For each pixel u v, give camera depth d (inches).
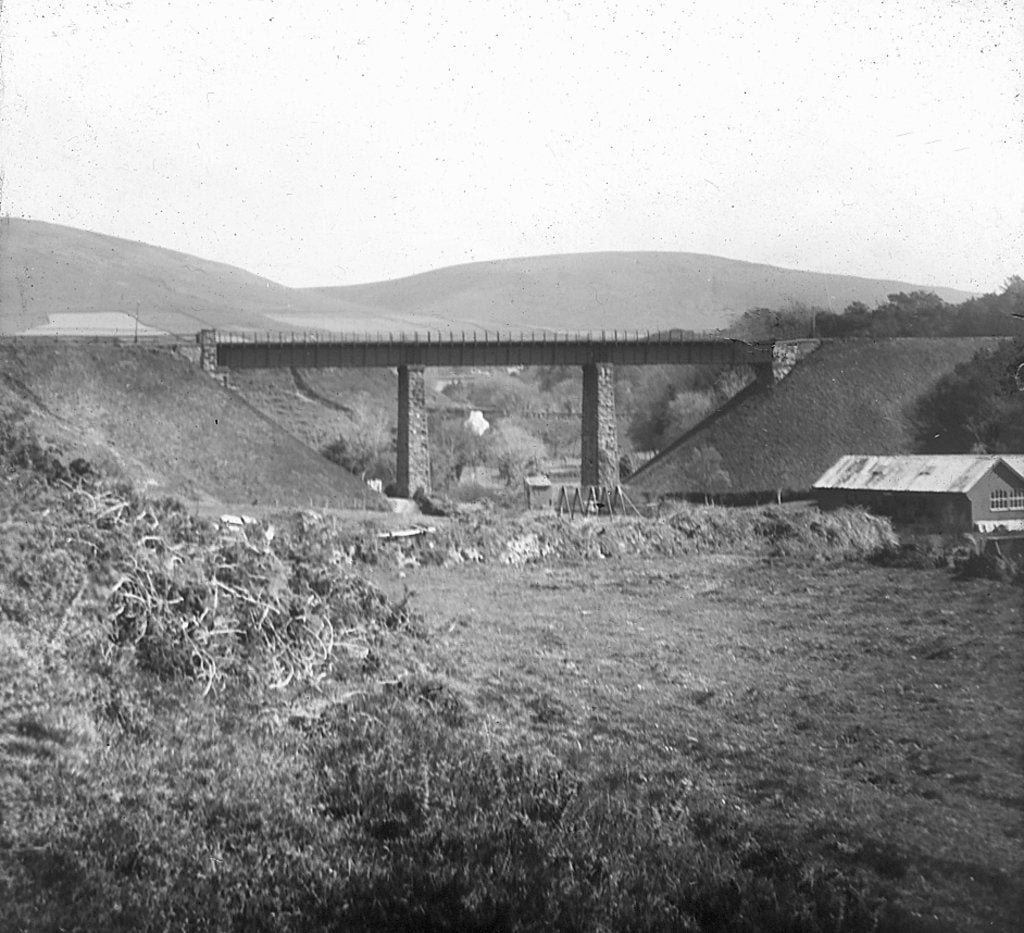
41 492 976.9
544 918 658.8
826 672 1090.1
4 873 633.0
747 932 658.2
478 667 1051.3
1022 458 2220.7
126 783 711.1
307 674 900.6
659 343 3634.4
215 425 3112.7
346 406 4136.3
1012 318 3909.9
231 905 644.7
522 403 5378.9
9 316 5969.5
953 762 852.6
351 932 636.1
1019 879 689.0
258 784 729.6
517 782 765.9
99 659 799.7
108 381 3070.9
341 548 1507.1
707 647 1192.2
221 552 981.8
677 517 1920.5
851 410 3531.0
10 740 709.3
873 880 693.3
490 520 1829.5
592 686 1022.4
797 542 1860.2
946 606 1353.3
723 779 806.5
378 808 724.0
